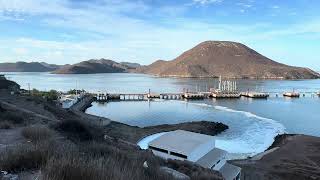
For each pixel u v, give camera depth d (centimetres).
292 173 3891
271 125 8200
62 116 6050
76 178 554
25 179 603
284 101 14588
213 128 7256
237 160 4419
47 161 632
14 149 772
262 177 3738
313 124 8481
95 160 688
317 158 4634
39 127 1457
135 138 5809
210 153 4341
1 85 9075
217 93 16088
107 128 6359
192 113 10569
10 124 1844
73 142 1480
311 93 17900
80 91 15275
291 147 5306
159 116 10000
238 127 7875
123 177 613
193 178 1692
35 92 10156
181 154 4028
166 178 883
